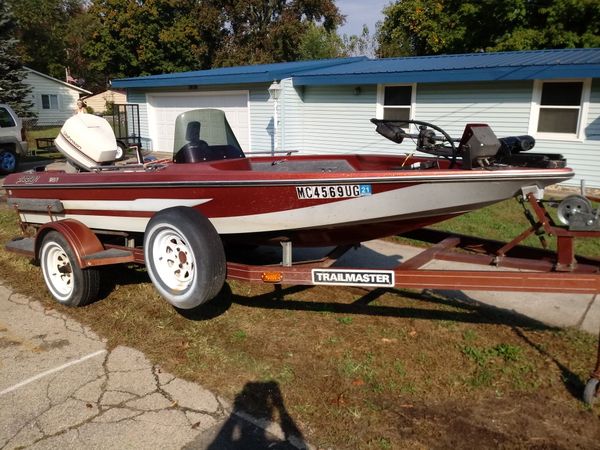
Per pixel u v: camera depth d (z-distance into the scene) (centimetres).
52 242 468
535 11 1784
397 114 1341
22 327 439
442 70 1167
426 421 308
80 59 4797
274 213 390
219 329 427
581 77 1013
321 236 412
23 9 4050
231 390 341
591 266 352
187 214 381
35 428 306
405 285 357
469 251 450
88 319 452
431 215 364
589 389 321
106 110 3997
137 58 3067
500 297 496
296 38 3191
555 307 471
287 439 294
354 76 1310
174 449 287
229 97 1611
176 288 396
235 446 289
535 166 354
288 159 509
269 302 481
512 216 815
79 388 347
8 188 562
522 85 1134
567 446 288
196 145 482
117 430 303
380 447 286
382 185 349
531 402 327
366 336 413
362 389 339
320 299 489
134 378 358
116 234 493
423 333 418
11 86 2408
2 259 617
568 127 1103
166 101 1789
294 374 357
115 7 2923
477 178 332
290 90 1473
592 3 1595
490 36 1908
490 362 372
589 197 373
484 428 303
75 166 534
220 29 3183
